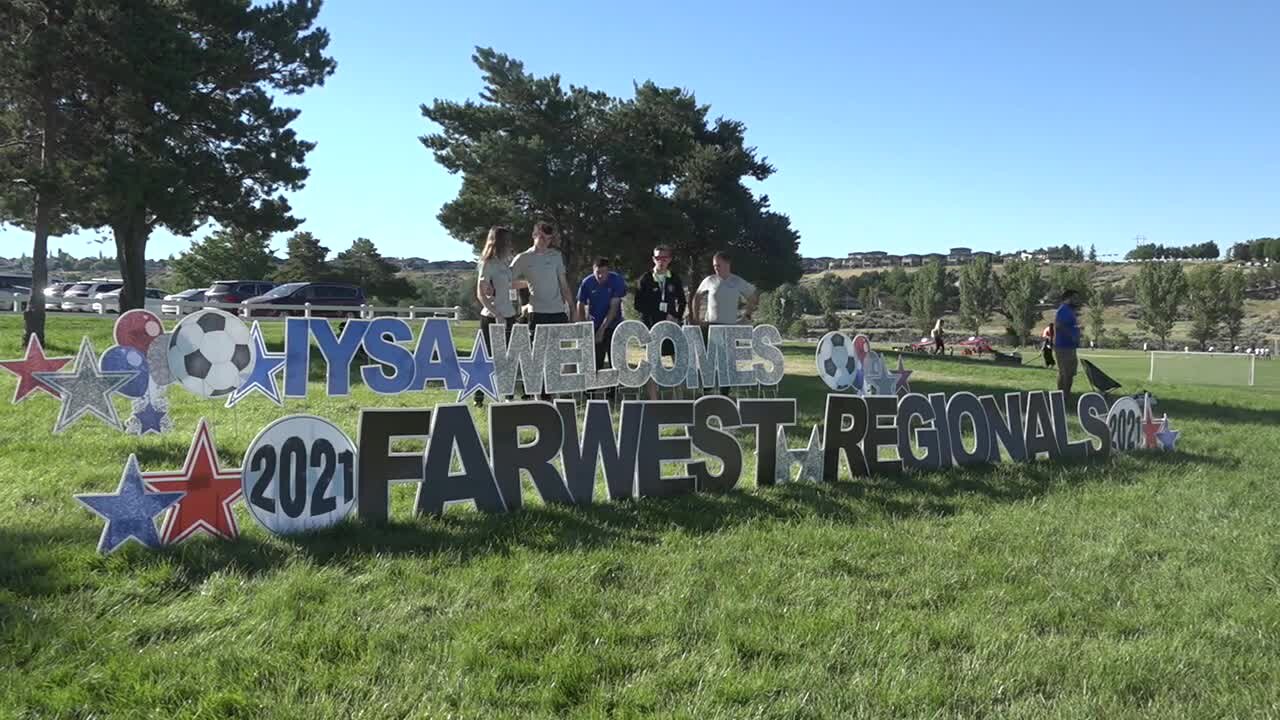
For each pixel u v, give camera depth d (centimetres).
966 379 2059
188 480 491
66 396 548
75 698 328
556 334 806
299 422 525
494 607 429
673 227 3744
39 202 1970
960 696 367
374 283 6912
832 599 467
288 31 2612
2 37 1977
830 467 752
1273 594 512
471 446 585
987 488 761
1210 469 910
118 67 2081
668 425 667
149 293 4375
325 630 391
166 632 389
